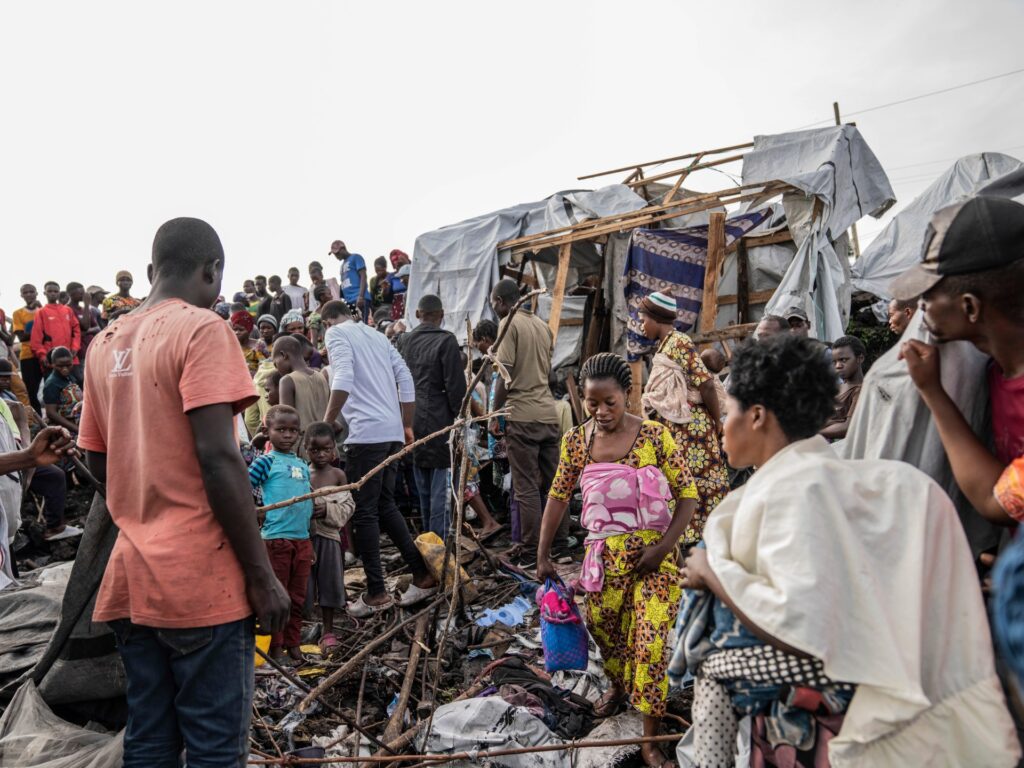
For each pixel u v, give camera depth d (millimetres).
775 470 1671
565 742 3133
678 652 1925
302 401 5980
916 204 12867
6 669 3326
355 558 6062
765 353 1758
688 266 7750
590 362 3234
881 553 1550
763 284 8422
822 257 7680
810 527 1533
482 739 3066
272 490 4156
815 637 1458
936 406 1765
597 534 3258
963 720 1499
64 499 7281
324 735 3363
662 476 3227
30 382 10500
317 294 11602
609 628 3320
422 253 10570
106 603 2170
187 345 2074
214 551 2111
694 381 4270
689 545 4102
